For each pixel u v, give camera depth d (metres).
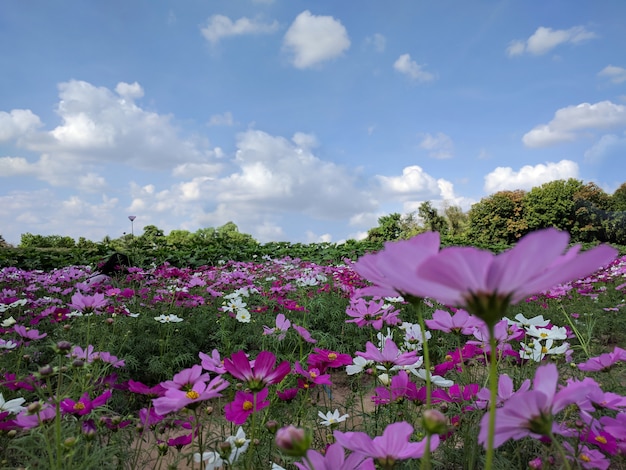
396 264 0.52
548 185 29.52
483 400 1.15
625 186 33.56
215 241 12.91
